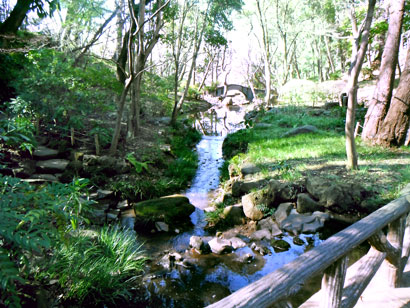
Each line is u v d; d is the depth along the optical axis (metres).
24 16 8.31
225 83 33.94
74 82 7.54
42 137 7.00
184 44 13.69
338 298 1.54
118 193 6.16
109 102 9.52
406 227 2.70
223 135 14.22
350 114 5.62
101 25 9.29
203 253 4.32
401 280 2.32
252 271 3.89
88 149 7.08
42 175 5.88
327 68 33.19
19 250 2.19
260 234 4.72
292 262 1.27
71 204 2.65
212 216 5.41
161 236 4.87
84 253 3.46
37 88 7.05
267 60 21.91
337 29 16.23
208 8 12.39
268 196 5.43
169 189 6.71
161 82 13.34
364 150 7.20
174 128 11.92
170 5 9.32
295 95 17.27
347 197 4.90
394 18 7.21
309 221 4.82
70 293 3.05
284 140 8.76
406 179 5.20
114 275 3.52
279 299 1.10
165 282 3.66
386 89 7.38
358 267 1.94
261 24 21.81
